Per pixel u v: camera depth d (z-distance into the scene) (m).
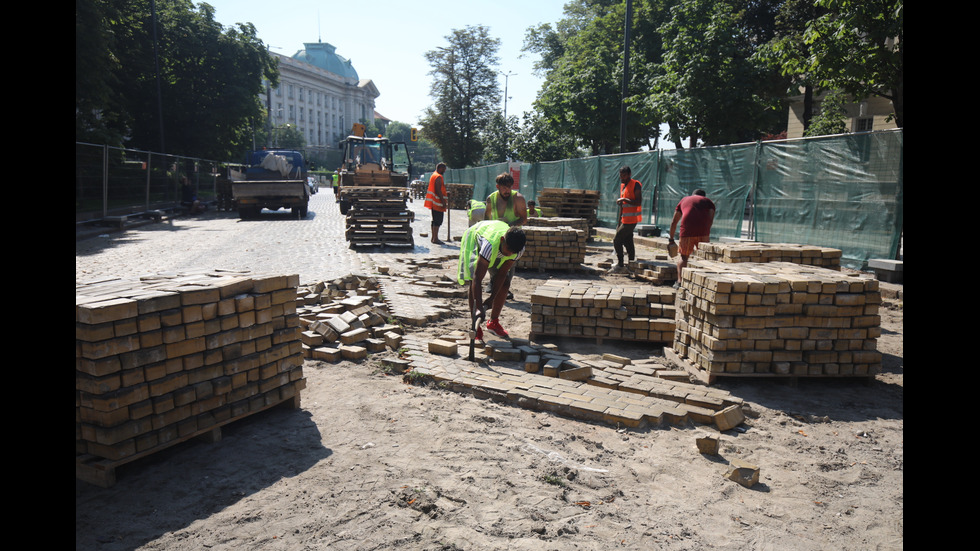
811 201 11.42
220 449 3.85
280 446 3.91
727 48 18.03
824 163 11.07
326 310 6.73
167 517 3.07
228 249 13.01
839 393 5.20
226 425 4.22
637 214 11.23
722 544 2.95
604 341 6.68
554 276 10.93
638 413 4.46
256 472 3.56
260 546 2.83
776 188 12.39
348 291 8.12
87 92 20.33
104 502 3.19
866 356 5.25
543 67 45.62
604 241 17.14
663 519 3.15
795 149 11.82
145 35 29.83
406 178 22.38
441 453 3.84
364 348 5.84
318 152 110.19
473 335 5.63
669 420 4.51
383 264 11.33
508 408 4.71
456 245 14.93
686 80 18.27
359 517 3.08
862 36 12.54
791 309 5.16
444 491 3.35
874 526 3.15
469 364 5.56
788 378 5.45
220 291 3.81
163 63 31.39
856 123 23.03
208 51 32.19
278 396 4.31
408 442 4.00
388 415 4.45
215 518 3.06
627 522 3.10
